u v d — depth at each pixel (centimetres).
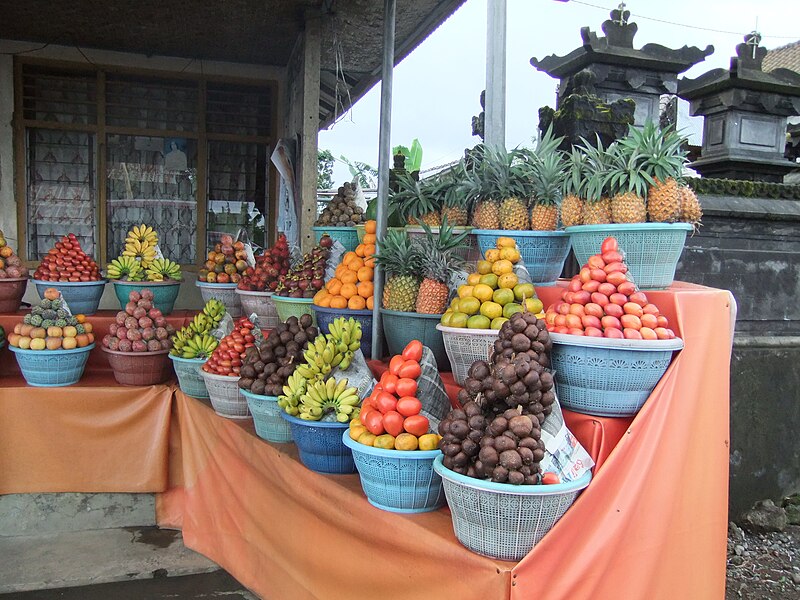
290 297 386
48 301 420
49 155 626
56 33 577
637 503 216
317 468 270
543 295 294
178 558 377
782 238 502
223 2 495
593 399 224
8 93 602
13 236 612
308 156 500
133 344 402
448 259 309
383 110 331
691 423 236
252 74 655
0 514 400
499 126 383
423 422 224
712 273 479
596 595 205
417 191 362
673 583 232
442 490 226
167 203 656
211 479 368
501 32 381
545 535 188
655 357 217
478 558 189
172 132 646
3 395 393
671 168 254
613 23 508
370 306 342
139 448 405
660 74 516
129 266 484
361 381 282
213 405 357
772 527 468
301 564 276
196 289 661
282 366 305
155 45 603
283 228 627
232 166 670
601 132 457
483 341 248
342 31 540
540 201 301
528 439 186
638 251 252
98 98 626
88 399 398
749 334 495
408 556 215
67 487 402
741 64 540
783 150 562
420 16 507
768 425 494
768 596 381
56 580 350
